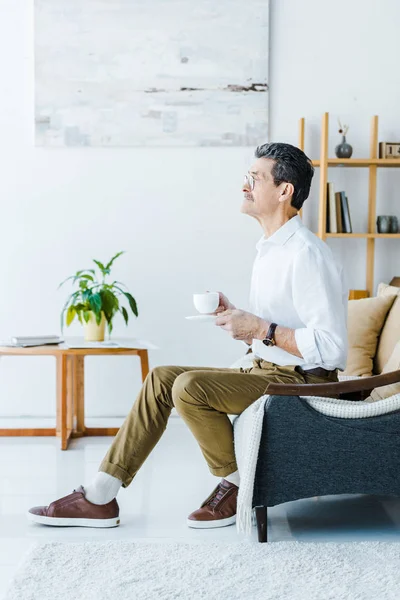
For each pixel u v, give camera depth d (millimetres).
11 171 4336
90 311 3830
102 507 2541
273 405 2346
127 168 4352
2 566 2170
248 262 4383
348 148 4188
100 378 4402
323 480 2355
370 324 3523
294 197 2570
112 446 2570
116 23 4277
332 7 4336
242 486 2320
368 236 4137
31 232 4352
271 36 4340
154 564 2133
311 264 2449
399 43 4352
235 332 2455
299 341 2414
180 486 3055
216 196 4359
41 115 4293
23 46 4309
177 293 4383
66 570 2084
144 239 4367
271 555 2209
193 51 4293
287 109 4352
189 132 4320
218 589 1959
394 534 2473
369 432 2359
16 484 3053
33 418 4379
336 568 2105
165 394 2555
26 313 4367
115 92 4301
